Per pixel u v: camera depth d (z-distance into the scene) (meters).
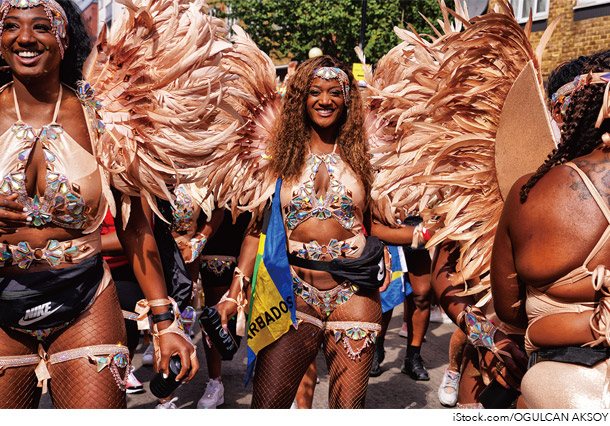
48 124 1.95
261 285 2.70
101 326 2.00
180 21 2.27
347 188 2.69
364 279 2.63
